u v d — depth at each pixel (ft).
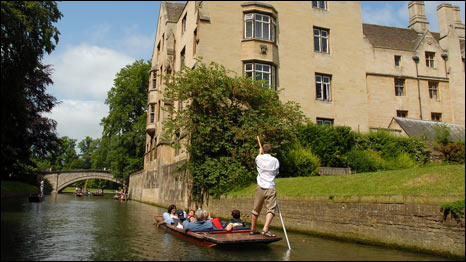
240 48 62.64
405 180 25.53
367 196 24.39
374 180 28.40
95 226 34.50
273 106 48.85
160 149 80.69
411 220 21.18
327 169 52.85
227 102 48.98
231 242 21.12
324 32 72.69
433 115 86.38
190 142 49.96
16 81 58.75
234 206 40.42
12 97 58.85
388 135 64.39
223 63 61.21
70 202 83.71
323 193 29.12
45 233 29.19
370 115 80.33
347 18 74.49
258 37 63.26
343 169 53.72
